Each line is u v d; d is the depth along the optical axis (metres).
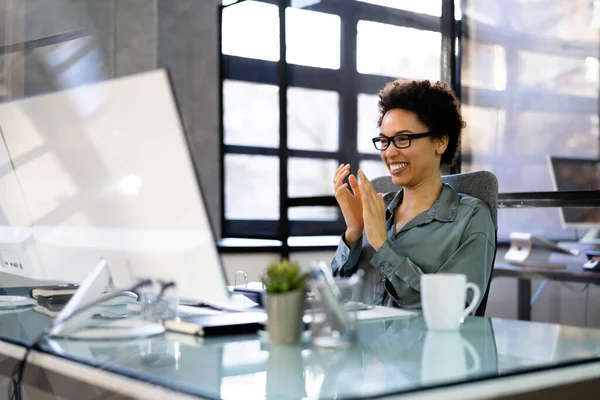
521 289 3.63
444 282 1.24
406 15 3.91
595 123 4.07
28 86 3.85
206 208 1.08
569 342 1.15
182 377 0.87
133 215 1.14
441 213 1.84
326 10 4.26
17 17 3.84
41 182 1.25
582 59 4.07
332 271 1.97
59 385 1.00
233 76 4.55
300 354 1.02
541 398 0.92
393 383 0.84
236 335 1.19
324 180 4.34
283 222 4.42
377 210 1.75
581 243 3.48
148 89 1.09
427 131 1.87
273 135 4.48
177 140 1.07
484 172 1.91
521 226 3.70
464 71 3.70
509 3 3.83
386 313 1.46
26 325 1.28
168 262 1.12
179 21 4.42
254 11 4.50
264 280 1.13
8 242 1.36
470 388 0.86
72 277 1.26
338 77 4.27
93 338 1.13
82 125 1.17
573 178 3.59
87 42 4.10
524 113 3.84
